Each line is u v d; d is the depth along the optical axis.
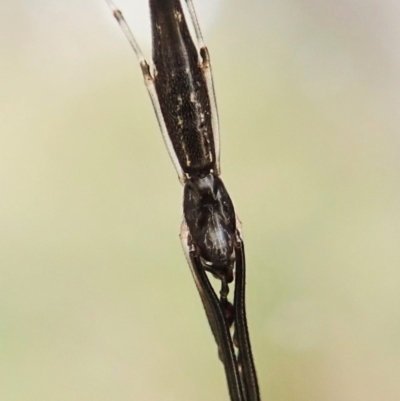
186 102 0.05
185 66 0.05
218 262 0.05
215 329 0.05
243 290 0.05
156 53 0.05
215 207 0.05
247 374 0.05
